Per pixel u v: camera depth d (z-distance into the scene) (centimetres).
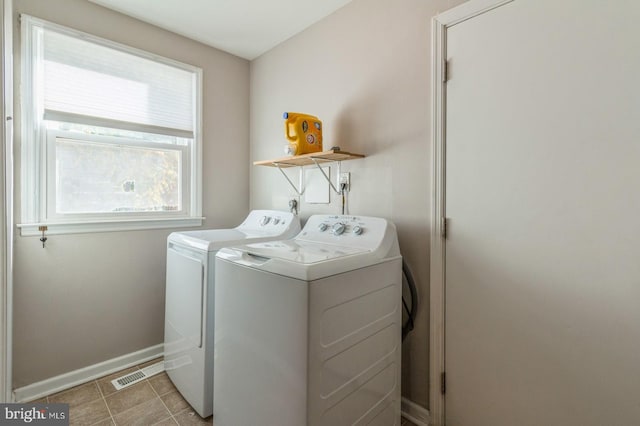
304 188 216
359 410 119
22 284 163
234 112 255
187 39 225
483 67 131
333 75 194
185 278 166
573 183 110
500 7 125
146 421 152
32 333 167
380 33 168
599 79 104
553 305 115
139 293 206
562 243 113
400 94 160
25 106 163
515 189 123
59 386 175
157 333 214
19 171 162
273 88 241
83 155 186
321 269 103
